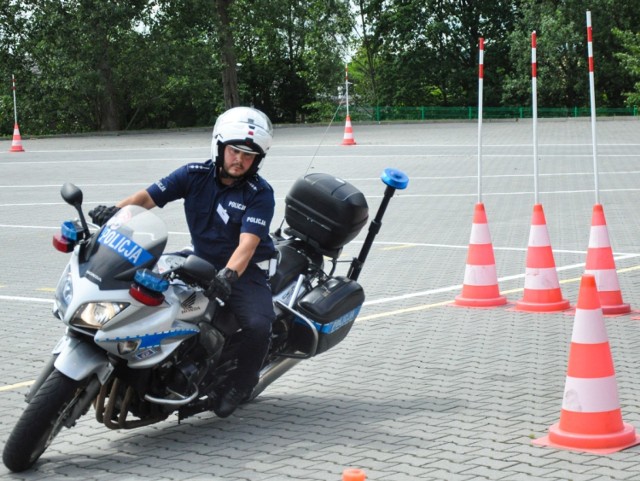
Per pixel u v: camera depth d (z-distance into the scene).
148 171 28.47
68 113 53.09
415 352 9.33
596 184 10.90
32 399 6.08
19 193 23.75
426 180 25.38
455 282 12.88
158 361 6.21
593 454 6.33
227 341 6.92
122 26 49.44
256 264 6.99
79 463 6.43
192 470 6.23
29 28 50.09
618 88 65.06
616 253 14.77
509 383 8.18
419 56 72.38
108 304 6.01
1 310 11.55
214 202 6.92
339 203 7.55
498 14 71.62
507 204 20.80
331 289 7.47
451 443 6.63
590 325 6.50
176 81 54.88
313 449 6.60
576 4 62.81
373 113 58.09
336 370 8.76
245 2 58.06
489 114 59.12
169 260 6.55
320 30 67.25
